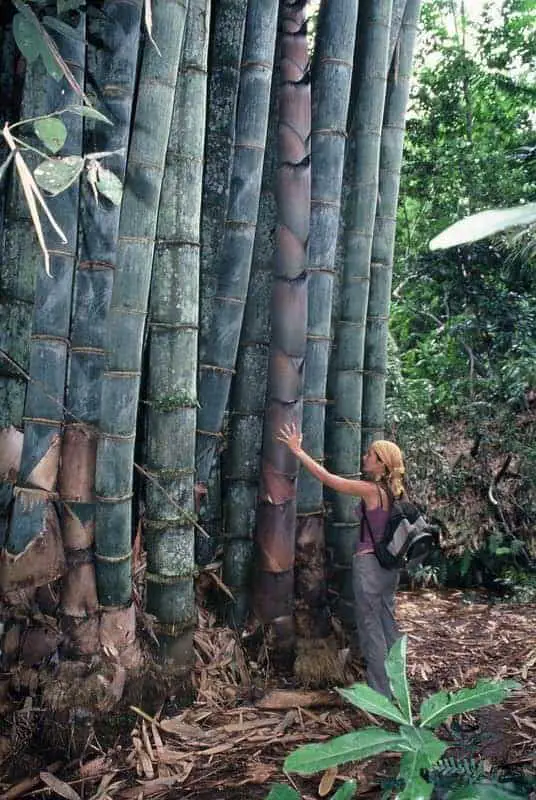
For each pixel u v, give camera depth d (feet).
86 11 9.55
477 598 18.76
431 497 20.47
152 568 10.89
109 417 10.05
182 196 10.71
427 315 28.96
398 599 18.62
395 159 14.08
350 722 10.68
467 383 24.35
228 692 11.30
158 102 9.95
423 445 21.07
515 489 20.17
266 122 11.94
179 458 10.89
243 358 12.42
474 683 12.66
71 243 9.93
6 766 9.15
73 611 10.14
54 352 9.91
